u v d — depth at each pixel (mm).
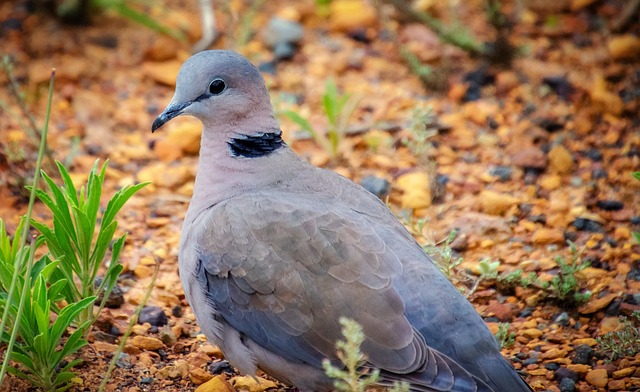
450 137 14438
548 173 13625
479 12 17688
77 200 9711
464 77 15797
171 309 10961
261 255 8562
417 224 11586
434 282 8398
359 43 16906
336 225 8625
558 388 9555
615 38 16516
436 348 8180
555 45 16656
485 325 8391
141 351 10102
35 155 13438
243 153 9430
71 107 14969
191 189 13273
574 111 14922
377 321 8156
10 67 13234
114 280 9664
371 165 13766
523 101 15234
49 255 10141
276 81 15742
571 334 10422
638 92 15219
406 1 17422
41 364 9016
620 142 14211
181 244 9195
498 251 11945
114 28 17000
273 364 8750
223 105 9406
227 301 8711
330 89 13586
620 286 11102
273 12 17609
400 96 15430
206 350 10172
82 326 9141
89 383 9516
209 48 16375
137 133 14594
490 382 8047
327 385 8617
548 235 12055
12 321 8891
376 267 8367
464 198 13094
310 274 8406
